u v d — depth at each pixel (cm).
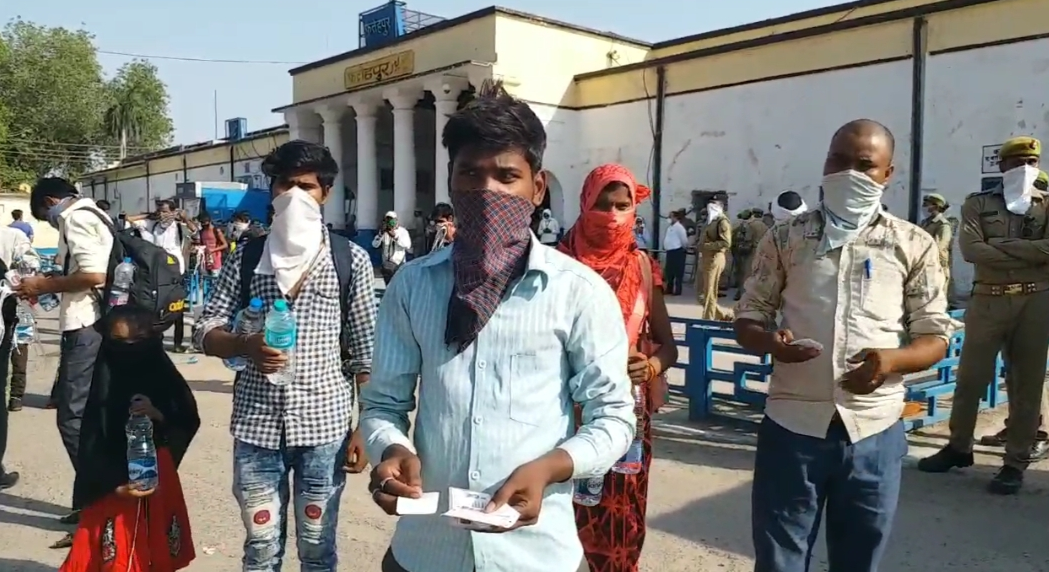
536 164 193
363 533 469
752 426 657
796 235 289
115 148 5591
